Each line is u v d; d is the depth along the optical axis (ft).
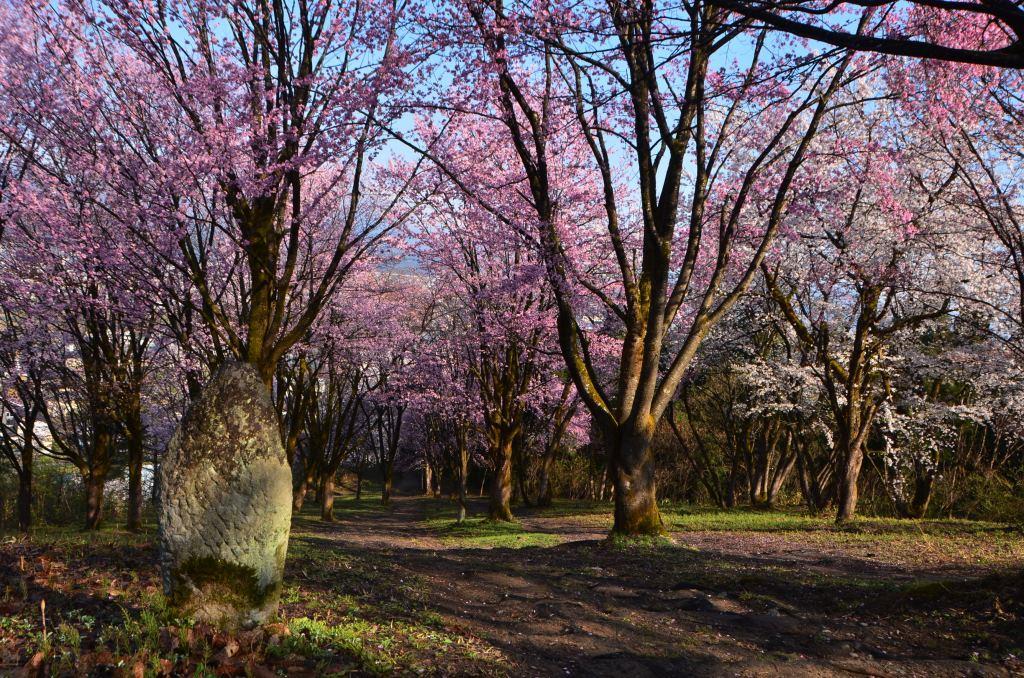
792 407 84.94
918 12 41.73
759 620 22.11
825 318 74.69
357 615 19.52
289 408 109.81
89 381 67.21
